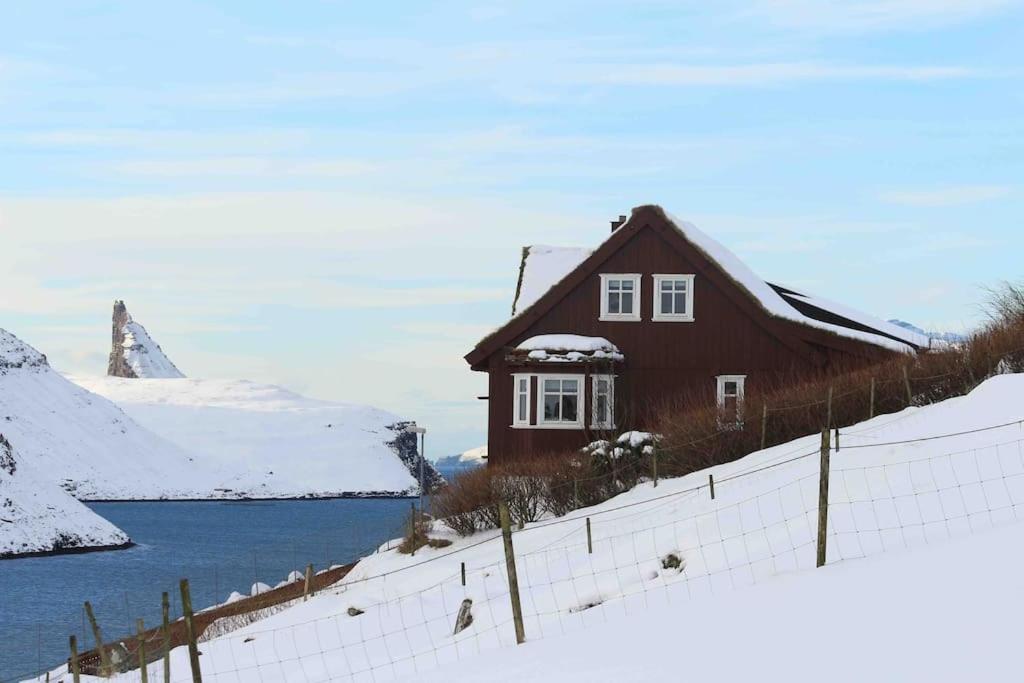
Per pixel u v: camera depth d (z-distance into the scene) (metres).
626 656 15.45
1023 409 26.55
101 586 82.62
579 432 52.06
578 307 53.56
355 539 124.44
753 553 22.22
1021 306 39.66
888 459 25.73
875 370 40.00
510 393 53.44
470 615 25.62
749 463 34.16
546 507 42.31
